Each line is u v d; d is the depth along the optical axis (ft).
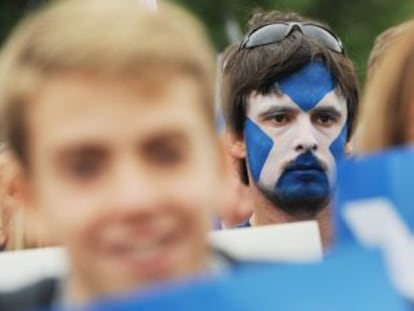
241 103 18.92
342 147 18.74
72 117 7.29
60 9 7.42
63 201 7.37
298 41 18.72
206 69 7.57
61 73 7.29
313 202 18.52
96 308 7.03
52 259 11.99
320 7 74.08
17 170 7.72
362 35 73.41
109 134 7.30
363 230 8.57
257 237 12.49
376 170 8.52
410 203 8.43
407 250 8.36
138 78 7.29
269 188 18.66
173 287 7.13
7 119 7.47
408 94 9.53
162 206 7.39
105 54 7.25
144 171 7.35
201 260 7.57
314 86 18.58
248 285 7.27
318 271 7.42
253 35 18.79
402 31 10.07
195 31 7.57
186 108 7.43
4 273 12.08
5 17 65.51
